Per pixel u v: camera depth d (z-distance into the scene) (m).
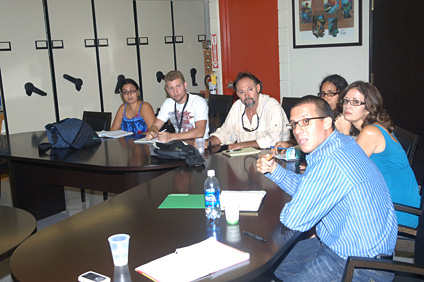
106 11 5.75
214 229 1.76
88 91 5.73
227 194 2.13
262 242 1.63
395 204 2.19
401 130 2.65
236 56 5.89
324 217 1.81
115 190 3.34
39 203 4.00
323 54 5.12
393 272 1.73
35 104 5.32
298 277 1.77
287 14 5.30
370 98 2.41
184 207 2.01
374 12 4.72
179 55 6.59
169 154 2.92
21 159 3.29
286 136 3.45
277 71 5.58
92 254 1.57
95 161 3.02
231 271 1.43
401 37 4.72
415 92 4.78
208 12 6.92
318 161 1.72
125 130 4.31
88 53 5.66
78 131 3.45
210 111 4.58
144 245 1.63
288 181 2.10
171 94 3.80
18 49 5.11
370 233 1.69
